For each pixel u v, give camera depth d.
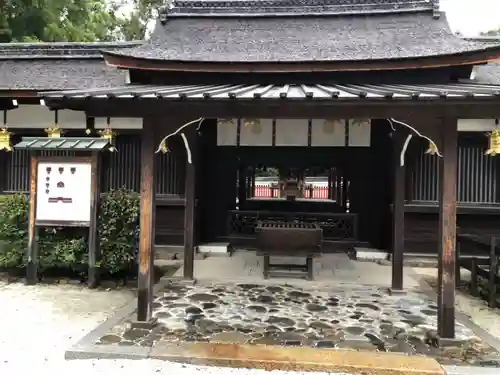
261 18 9.80
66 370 3.92
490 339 4.79
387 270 8.39
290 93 4.70
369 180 9.89
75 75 9.66
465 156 9.21
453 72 6.54
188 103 4.55
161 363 4.11
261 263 8.80
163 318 5.35
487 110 4.31
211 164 10.36
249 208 10.59
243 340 4.69
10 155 9.59
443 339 4.56
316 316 5.56
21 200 7.16
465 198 9.23
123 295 6.43
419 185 9.42
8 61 10.30
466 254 9.16
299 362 4.03
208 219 10.37
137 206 6.92
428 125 4.50
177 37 9.12
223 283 7.20
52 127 8.52
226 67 6.74
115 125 9.41
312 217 10.23
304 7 9.76
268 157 10.13
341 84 6.20
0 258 7.05
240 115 4.64
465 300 6.57
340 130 9.90
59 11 17.31
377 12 9.38
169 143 9.59
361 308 5.93
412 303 6.20
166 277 7.47
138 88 5.80
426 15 9.16
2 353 4.28
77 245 6.85
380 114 4.46
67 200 6.89
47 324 5.13
